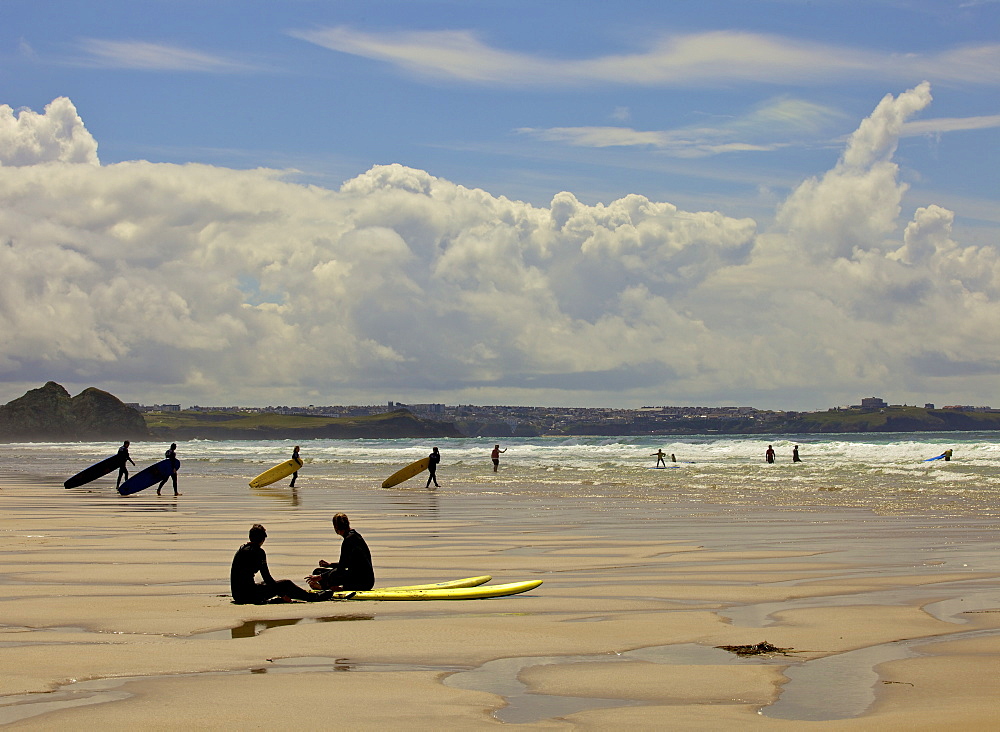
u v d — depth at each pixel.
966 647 8.38
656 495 31.64
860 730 5.93
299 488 38.22
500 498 31.02
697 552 16.14
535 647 8.48
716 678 7.33
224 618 9.97
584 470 50.03
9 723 6.05
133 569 13.86
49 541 17.83
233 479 46.09
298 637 8.91
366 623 9.69
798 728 5.98
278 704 6.53
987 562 14.36
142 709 6.37
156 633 9.13
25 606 10.69
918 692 6.84
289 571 13.92
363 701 6.62
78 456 96.75
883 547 16.56
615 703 6.61
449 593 11.38
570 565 14.53
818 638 8.86
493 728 5.99
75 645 8.53
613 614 10.22
